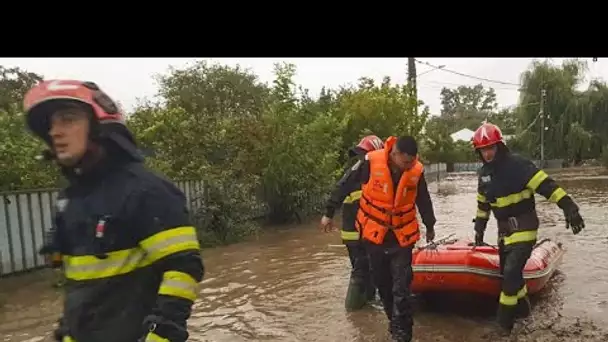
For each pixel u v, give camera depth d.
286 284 8.01
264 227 14.98
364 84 24.53
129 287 2.30
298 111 17.02
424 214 5.55
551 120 48.25
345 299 7.00
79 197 2.36
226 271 9.12
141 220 2.26
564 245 10.27
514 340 5.37
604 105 46.59
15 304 7.34
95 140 2.34
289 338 5.58
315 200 16.72
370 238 5.30
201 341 5.58
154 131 13.38
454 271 6.11
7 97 18.86
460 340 5.41
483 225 6.43
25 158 9.85
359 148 6.39
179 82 32.16
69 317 2.35
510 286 5.61
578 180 32.03
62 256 2.45
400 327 5.09
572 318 5.98
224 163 13.62
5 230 8.91
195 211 12.58
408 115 24.17
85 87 2.35
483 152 5.74
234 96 32.28
